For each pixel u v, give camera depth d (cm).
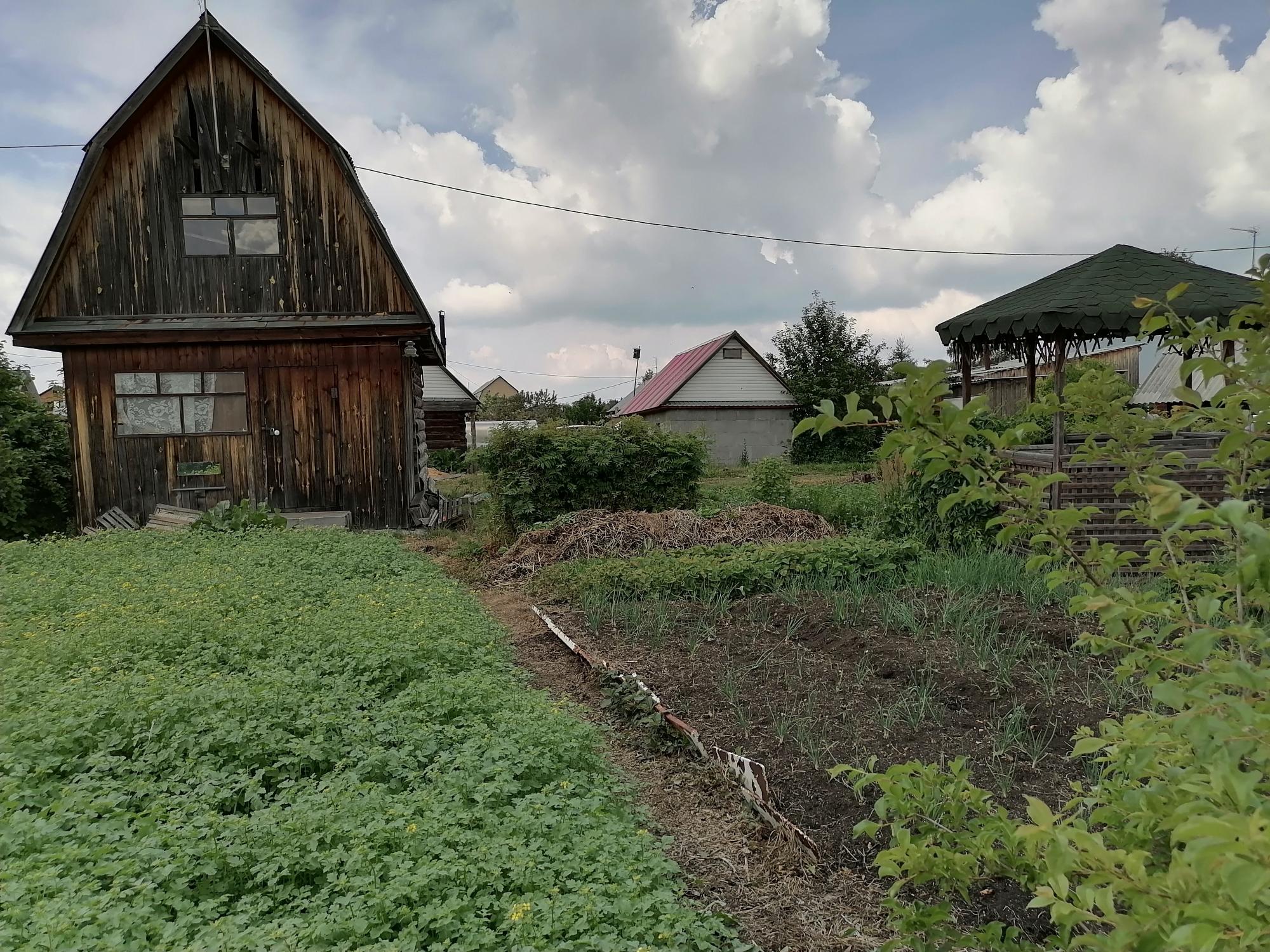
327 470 1440
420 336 1423
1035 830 142
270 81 1366
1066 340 961
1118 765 198
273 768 399
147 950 248
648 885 299
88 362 1381
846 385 3556
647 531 1152
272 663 534
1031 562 212
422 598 740
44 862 288
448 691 489
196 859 311
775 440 3769
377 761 403
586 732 435
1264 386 184
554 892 289
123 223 1370
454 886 293
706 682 585
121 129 1355
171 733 418
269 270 1402
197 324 1368
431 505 1577
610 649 682
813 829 387
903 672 574
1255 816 109
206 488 1412
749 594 861
